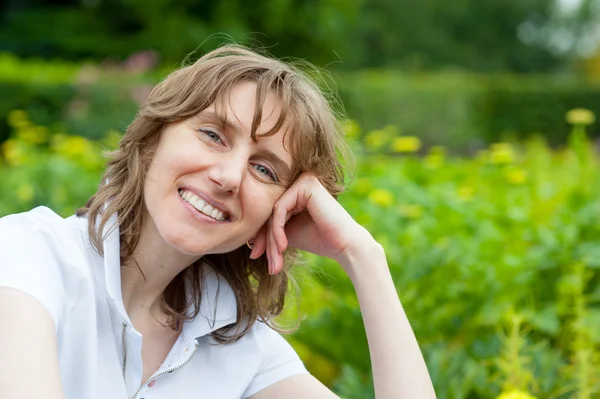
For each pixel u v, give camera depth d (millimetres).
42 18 15727
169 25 14016
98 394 1646
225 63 1760
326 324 3164
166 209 1714
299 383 1996
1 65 10328
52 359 1448
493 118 15242
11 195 5219
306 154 1812
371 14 23766
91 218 1713
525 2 30625
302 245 2020
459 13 28312
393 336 1858
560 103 15547
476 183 5316
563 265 3447
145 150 1764
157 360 1839
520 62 30844
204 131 1729
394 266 3295
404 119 13039
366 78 13633
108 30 15445
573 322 3104
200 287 1898
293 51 14523
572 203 4348
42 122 9523
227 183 1682
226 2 14047
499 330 2938
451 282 3225
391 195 4527
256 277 1987
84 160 5656
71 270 1611
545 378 2629
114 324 1695
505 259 3361
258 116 1711
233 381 1893
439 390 2566
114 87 9500
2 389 1377
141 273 1788
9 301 1473
